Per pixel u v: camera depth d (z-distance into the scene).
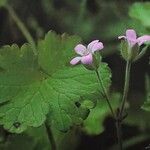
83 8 0.41
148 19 0.34
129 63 0.22
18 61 0.23
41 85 0.23
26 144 0.29
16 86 0.23
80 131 0.31
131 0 0.41
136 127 0.37
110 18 0.40
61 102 0.22
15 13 0.42
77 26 0.41
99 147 0.37
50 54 0.23
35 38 0.42
